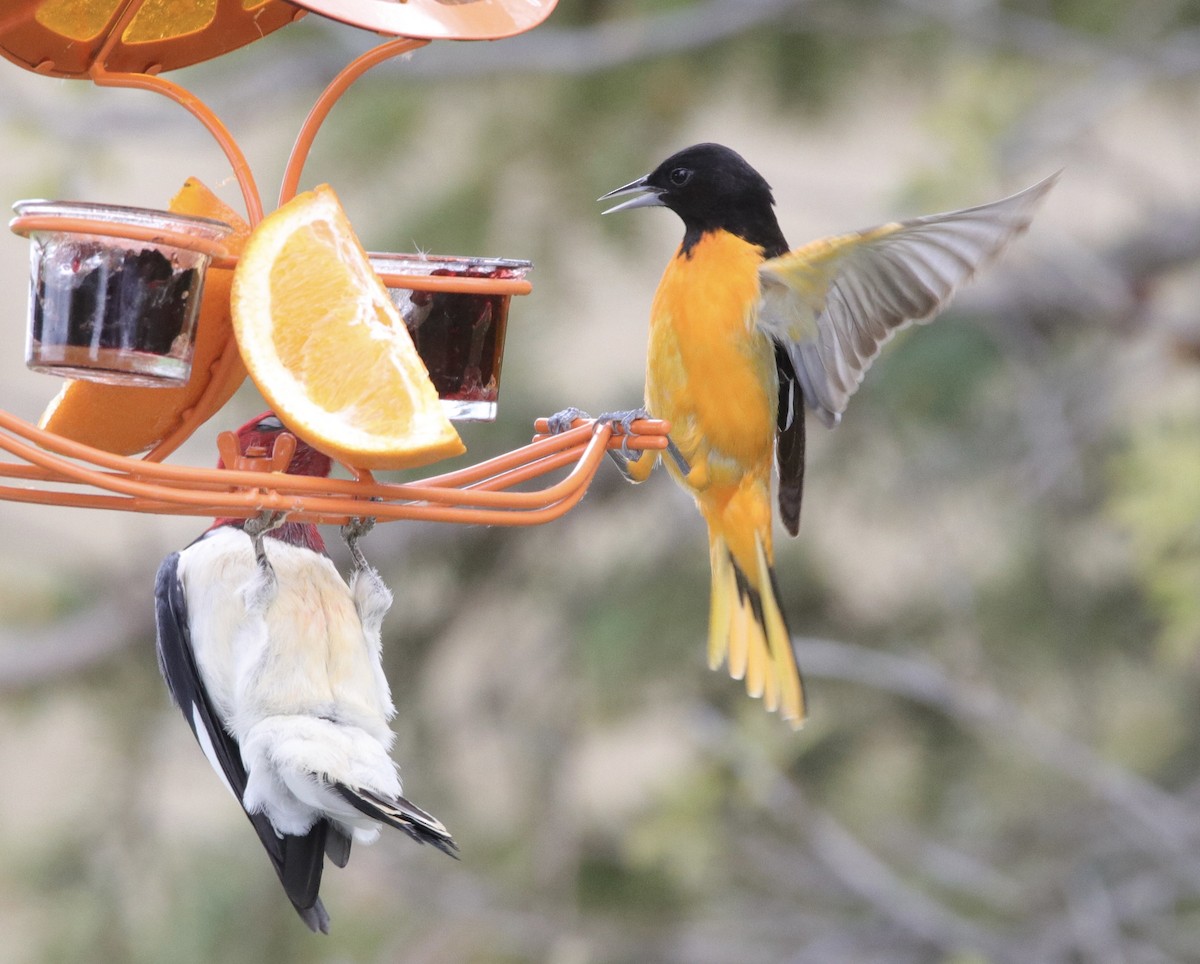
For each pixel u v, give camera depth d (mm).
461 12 5684
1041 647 13695
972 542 13789
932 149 11359
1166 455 10344
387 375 5215
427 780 13922
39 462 4941
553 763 13602
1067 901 12688
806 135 13922
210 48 6449
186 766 14250
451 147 13766
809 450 13836
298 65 13766
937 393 13328
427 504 5883
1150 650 13719
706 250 7449
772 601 7758
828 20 13305
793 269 6973
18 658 14094
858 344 7168
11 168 12867
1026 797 13633
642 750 13562
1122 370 13328
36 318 5520
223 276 5762
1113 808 12898
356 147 13727
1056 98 12891
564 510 5641
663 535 14133
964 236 6621
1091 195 14203
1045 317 13586
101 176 12945
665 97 13492
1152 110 14750
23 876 13727
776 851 13078
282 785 5668
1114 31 13133
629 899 13125
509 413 13430
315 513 5621
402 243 13312
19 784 14023
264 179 13883
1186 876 12055
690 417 7504
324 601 5820
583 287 13648
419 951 13180
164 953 13422
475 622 14500
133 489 5008
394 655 14414
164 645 5941
